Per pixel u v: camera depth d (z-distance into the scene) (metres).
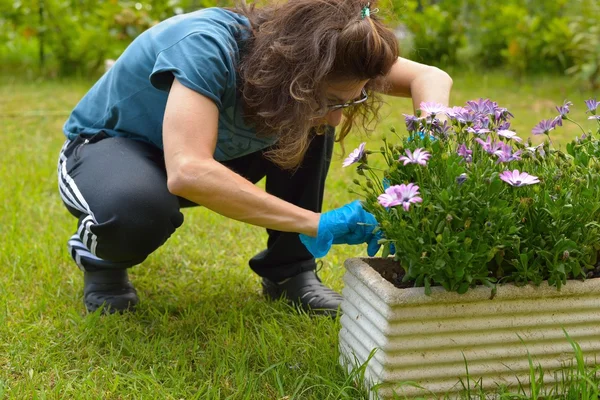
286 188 2.19
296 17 1.63
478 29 6.27
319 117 1.63
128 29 5.94
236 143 1.96
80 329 2.00
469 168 1.57
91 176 1.95
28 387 1.71
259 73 1.67
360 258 1.76
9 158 3.71
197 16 1.80
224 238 2.79
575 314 1.63
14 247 2.56
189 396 1.70
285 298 2.23
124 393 1.72
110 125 2.06
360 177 3.47
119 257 1.99
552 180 1.62
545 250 1.58
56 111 4.83
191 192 1.63
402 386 1.58
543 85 5.64
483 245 1.51
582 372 1.57
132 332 2.02
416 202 1.52
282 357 1.85
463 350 1.60
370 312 1.62
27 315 2.09
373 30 1.56
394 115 4.77
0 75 6.07
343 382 1.73
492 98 5.15
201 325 2.05
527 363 1.64
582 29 5.73
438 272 1.53
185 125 1.65
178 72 1.68
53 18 5.94
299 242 2.20
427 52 6.20
